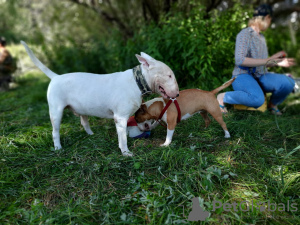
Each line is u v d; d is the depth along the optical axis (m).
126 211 1.92
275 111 3.79
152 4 5.64
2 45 6.61
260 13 3.29
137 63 4.57
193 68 4.13
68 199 2.07
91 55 6.47
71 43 7.09
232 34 4.30
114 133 3.22
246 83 3.37
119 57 4.89
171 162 2.43
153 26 4.73
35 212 1.90
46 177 2.35
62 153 2.71
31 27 9.41
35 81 7.28
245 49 3.26
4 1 8.26
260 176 2.30
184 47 3.91
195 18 4.20
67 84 2.54
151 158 2.51
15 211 1.93
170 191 2.06
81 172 2.35
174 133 3.10
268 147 2.76
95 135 3.09
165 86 2.33
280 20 8.12
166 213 1.87
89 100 2.51
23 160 2.61
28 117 4.06
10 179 2.29
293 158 2.52
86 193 2.13
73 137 3.13
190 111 2.73
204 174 2.25
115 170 2.38
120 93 2.45
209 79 4.05
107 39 6.87
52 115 2.64
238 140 2.82
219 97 3.59
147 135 2.95
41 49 7.07
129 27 6.60
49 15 8.68
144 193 2.06
